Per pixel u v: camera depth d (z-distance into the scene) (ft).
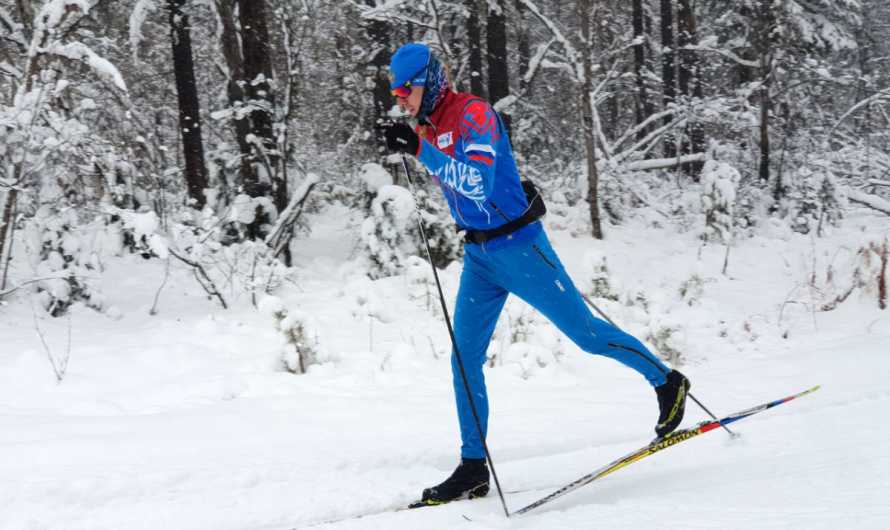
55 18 43.42
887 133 95.71
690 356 37.29
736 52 123.54
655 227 82.58
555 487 20.85
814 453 21.11
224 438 24.85
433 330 42.86
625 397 29.66
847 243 66.03
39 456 22.90
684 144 118.52
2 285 44.50
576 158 107.96
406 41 85.15
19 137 42.65
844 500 16.21
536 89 130.62
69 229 47.26
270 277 48.62
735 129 97.45
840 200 78.59
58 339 39.04
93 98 53.78
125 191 56.44
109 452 23.41
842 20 136.67
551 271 19.74
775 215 84.53
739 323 42.52
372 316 45.14
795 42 110.83
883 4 165.17
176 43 65.41
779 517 15.56
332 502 20.24
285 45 64.34
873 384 28.58
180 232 44.65
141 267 56.18
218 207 63.67
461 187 17.85
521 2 77.36
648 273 59.93
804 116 108.78
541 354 35.19
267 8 69.77
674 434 20.13
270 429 25.75
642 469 21.67
